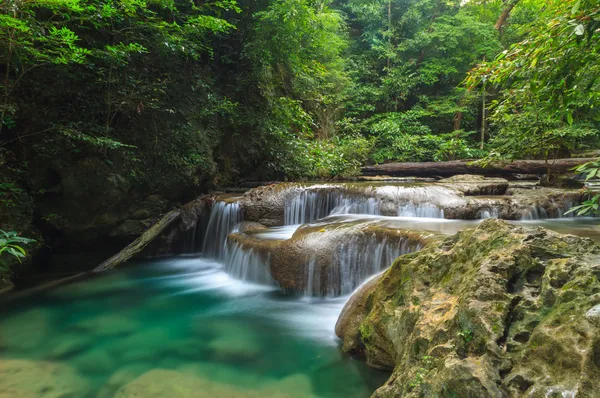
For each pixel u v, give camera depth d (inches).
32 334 147.9
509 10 664.4
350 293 176.1
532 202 244.8
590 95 122.7
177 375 113.6
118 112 253.1
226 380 110.6
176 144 292.0
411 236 164.7
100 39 245.4
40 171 217.8
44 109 216.1
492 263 79.2
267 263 196.9
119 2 217.6
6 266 194.4
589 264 70.5
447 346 70.4
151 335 147.0
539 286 74.9
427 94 753.0
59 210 228.2
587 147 429.7
